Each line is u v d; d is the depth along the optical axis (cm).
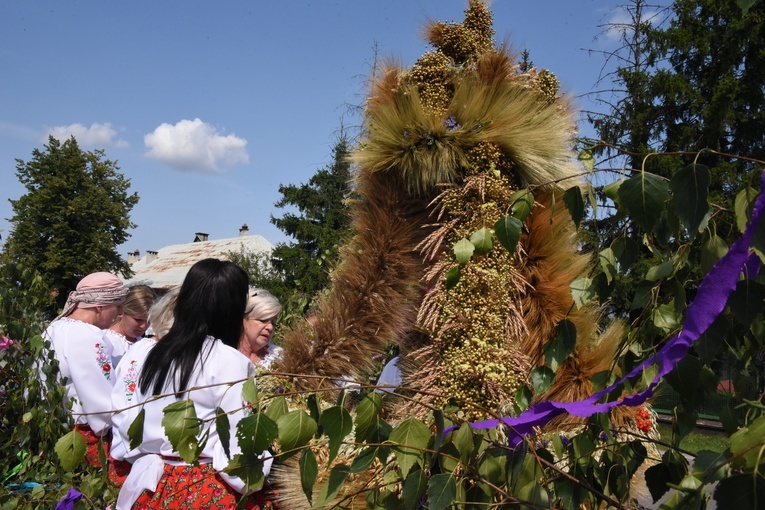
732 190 1180
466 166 202
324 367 214
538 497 129
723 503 88
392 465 178
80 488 237
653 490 142
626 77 1447
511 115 207
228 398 194
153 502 188
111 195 3209
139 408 199
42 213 2950
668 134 1430
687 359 122
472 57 228
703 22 1415
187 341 201
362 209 226
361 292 214
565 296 205
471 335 190
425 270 210
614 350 204
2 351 317
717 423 643
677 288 136
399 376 232
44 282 403
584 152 136
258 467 143
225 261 220
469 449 140
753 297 108
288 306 468
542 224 209
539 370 167
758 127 1360
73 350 291
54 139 3083
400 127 206
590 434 155
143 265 4394
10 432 306
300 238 1981
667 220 130
